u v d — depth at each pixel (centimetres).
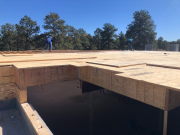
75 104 589
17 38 3244
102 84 238
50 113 521
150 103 165
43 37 3266
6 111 267
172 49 1598
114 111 563
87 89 358
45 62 309
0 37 3198
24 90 247
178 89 129
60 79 284
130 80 187
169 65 255
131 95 187
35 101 606
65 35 3525
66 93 698
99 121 489
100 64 275
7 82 267
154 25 3644
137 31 3594
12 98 275
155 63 287
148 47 1886
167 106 150
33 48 3406
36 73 256
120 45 4478
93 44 4672
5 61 296
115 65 252
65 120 481
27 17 3184
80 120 483
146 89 167
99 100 665
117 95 726
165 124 158
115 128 450
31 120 190
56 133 415
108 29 4166
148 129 434
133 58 454
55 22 3198
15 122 237
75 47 4175
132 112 557
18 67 223
